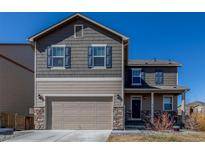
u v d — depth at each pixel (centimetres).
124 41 2208
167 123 2205
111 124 2172
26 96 2766
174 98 2912
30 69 3031
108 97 2186
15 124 2233
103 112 2177
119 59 2198
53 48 2230
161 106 2908
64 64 2212
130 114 2875
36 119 2189
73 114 2186
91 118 2178
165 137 1677
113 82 2184
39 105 2195
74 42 2228
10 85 2588
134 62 3097
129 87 2948
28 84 2808
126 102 2919
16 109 2645
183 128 2430
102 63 2208
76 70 2206
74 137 1703
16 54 3294
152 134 1850
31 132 1983
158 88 2752
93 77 2195
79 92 2191
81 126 2177
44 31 2206
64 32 2241
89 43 2222
